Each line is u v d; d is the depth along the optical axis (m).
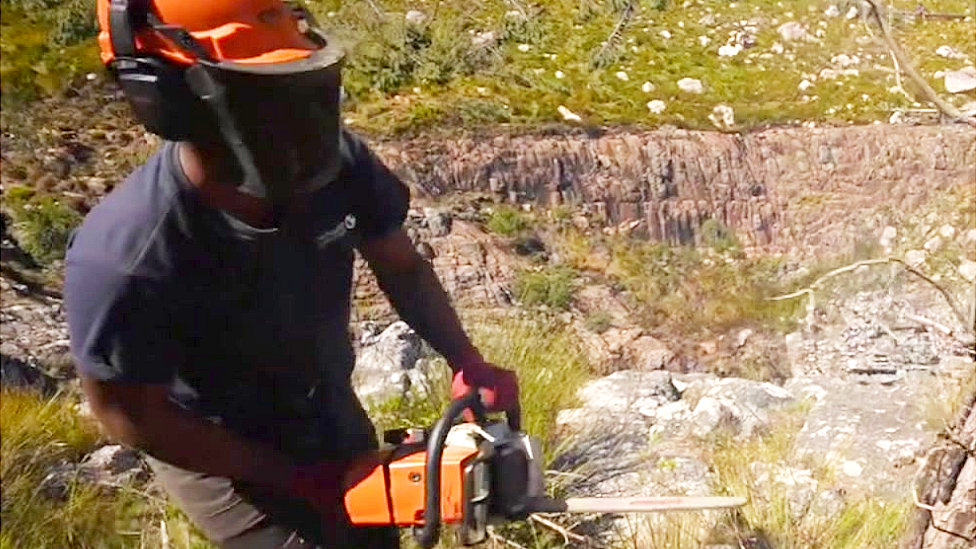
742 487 3.72
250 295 1.93
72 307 1.82
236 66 1.67
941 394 4.60
